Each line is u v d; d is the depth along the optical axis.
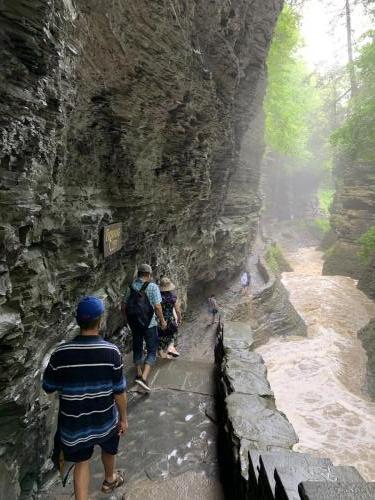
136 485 4.06
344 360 14.19
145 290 5.84
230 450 3.99
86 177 5.15
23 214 3.06
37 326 3.57
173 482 4.12
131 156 6.23
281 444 3.82
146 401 5.68
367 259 20.77
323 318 18.20
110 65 4.85
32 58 2.94
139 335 5.92
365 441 9.49
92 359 2.97
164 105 6.51
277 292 18.27
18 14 2.73
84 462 3.22
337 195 32.38
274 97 25.80
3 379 3.04
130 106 5.66
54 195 3.97
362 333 16.27
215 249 14.59
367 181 26.23
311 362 13.86
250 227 19.59
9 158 2.82
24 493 3.64
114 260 6.46
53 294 3.83
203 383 6.24
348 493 1.85
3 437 3.20
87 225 4.83
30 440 3.66
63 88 3.62
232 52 9.11
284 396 11.70
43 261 3.83
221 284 17.08
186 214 9.98
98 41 4.43
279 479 2.31
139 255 7.73
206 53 8.35
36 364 3.69
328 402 11.27
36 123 3.15
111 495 3.90
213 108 8.47
